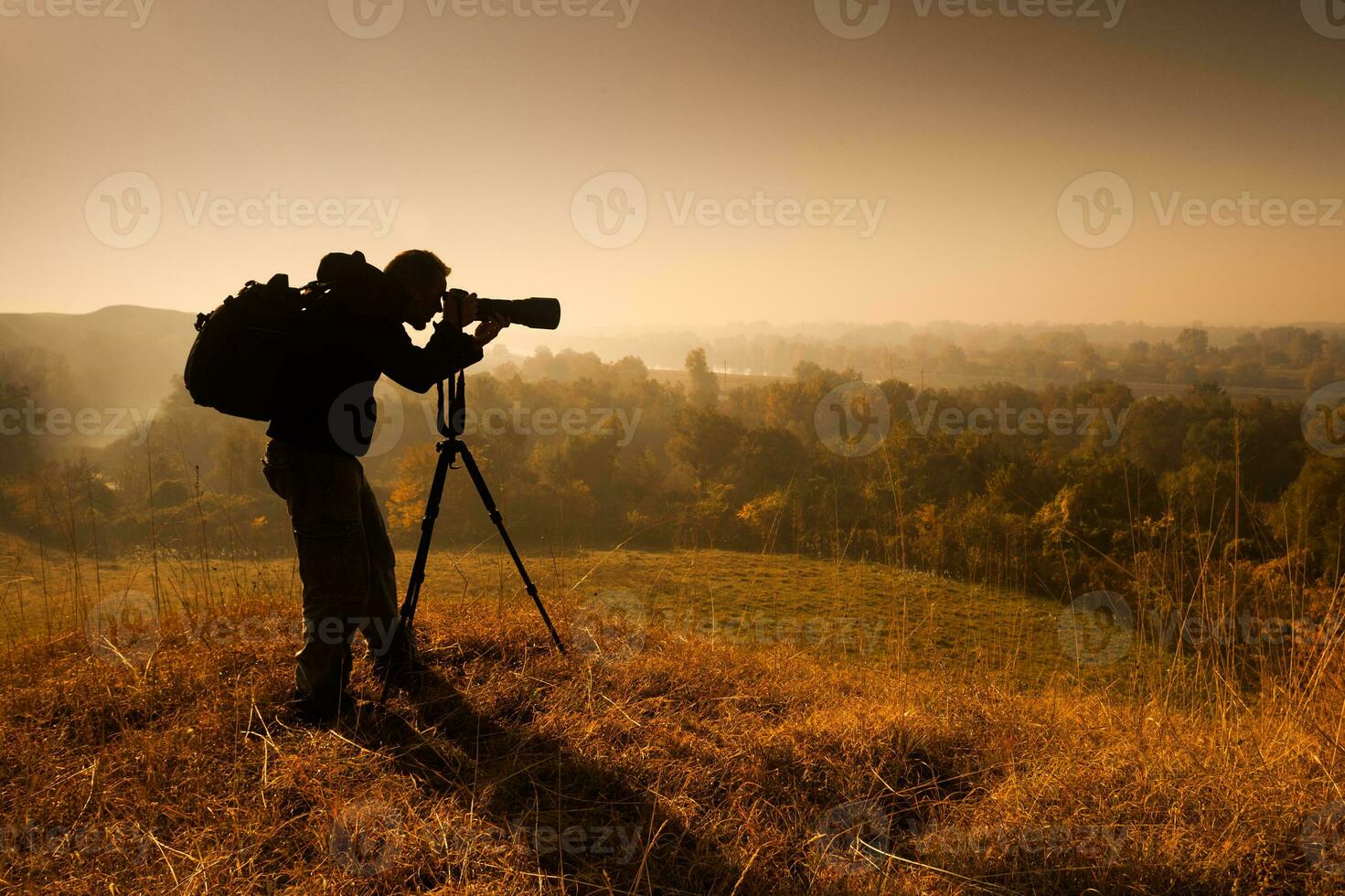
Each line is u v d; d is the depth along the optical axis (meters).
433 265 3.04
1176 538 3.88
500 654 3.74
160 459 25.55
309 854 2.20
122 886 2.03
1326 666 3.07
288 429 2.78
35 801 2.41
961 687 3.63
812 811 2.49
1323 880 2.04
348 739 2.79
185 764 2.62
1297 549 3.43
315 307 2.80
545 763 2.72
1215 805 2.39
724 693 3.48
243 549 5.12
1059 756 2.76
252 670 3.39
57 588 4.31
